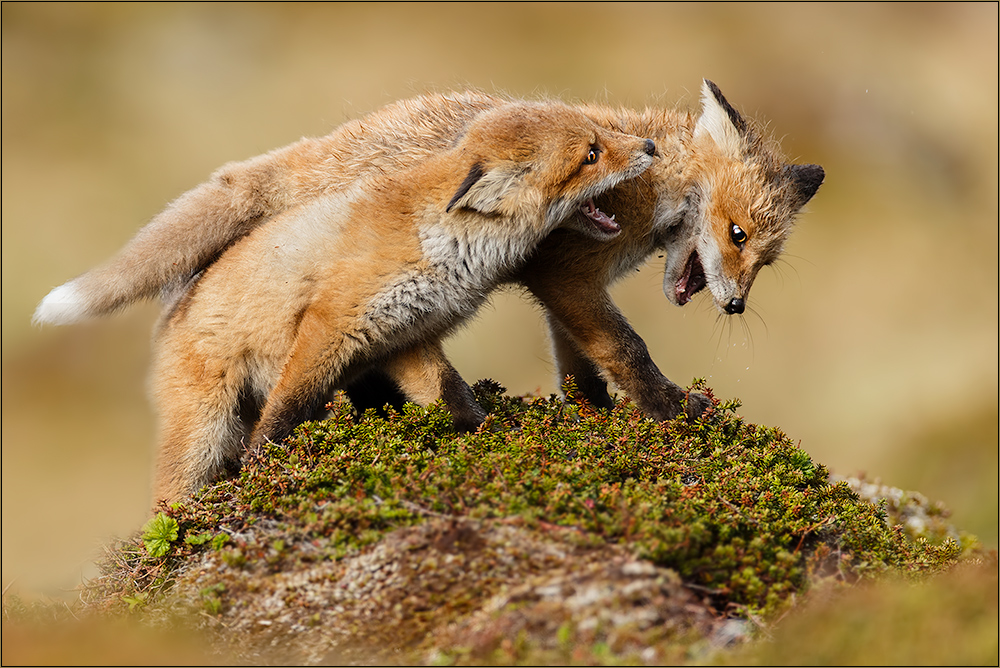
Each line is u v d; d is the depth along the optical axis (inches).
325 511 342.3
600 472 355.9
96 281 487.2
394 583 319.0
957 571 332.8
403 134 504.7
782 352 1181.7
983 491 842.8
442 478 345.1
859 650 273.9
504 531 319.0
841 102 1508.4
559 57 1562.5
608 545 308.7
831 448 1025.5
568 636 285.6
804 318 1225.4
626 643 283.6
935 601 286.8
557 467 348.5
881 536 357.1
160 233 490.3
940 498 853.8
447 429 404.2
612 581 295.3
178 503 378.0
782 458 395.5
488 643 287.6
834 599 303.9
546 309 490.3
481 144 433.1
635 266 510.9
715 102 489.7
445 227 426.6
